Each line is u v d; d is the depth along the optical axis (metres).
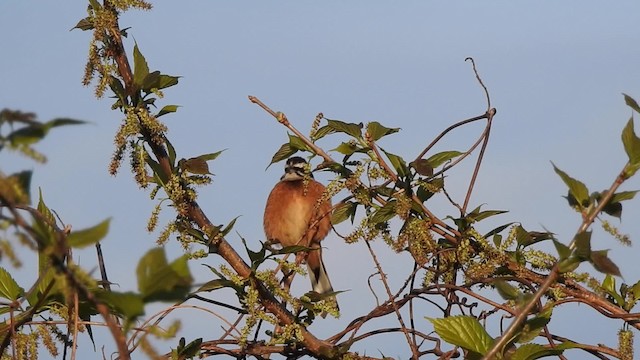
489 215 7.33
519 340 5.43
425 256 7.24
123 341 2.82
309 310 7.27
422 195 7.57
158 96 6.95
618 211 4.63
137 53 6.93
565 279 6.96
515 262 7.13
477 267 6.99
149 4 7.03
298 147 7.65
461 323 5.54
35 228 2.79
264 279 6.88
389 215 7.35
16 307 5.05
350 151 7.51
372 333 7.24
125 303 2.83
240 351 7.12
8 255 2.64
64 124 2.68
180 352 6.86
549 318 5.52
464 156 7.48
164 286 2.85
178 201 7.00
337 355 7.16
